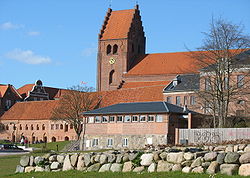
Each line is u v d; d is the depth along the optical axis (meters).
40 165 32.47
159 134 80.50
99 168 29.50
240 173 23.55
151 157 27.53
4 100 174.38
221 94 72.88
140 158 28.05
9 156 67.94
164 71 138.38
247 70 84.00
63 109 120.69
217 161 24.62
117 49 150.50
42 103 155.12
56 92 193.00
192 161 25.75
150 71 141.25
